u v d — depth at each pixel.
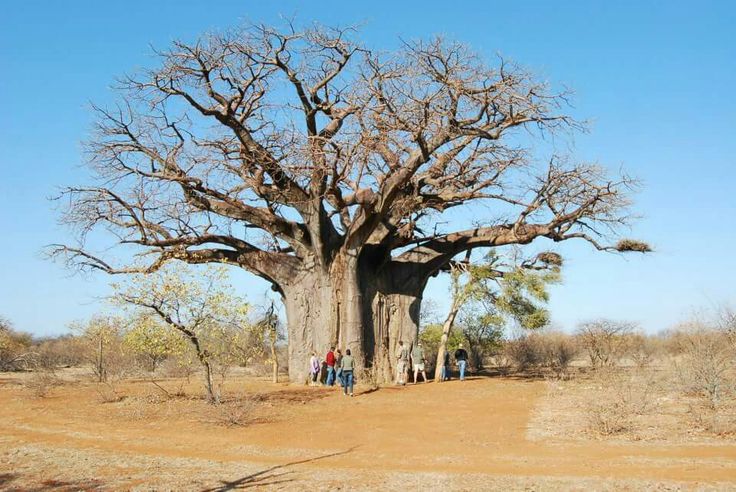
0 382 25.89
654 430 12.68
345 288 23.12
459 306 25.17
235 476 9.88
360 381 22.62
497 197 22.34
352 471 10.16
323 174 21.22
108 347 27.02
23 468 10.51
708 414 13.78
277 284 24.27
